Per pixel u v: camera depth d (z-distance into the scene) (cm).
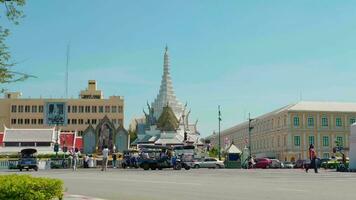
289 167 7850
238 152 7500
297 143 11719
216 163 6912
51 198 1145
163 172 4466
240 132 15962
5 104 14388
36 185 1116
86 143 10156
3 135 9706
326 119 11894
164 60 14088
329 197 1661
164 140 10650
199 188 2144
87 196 1809
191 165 6762
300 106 11956
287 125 11788
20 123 14362
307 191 1933
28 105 14425
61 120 12162
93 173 4172
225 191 1956
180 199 1647
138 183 2564
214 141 19662
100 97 15812
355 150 5034
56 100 14325
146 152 6397
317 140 11788
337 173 4272
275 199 1599
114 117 14600
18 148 9369
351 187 2173
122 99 14712
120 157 7631
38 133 9694
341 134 11869
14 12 1378
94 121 14500
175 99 13888
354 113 11956
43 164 6475
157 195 1819
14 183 1095
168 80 13938
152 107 13900
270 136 12950
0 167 6259
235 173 4212
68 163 6625
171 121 11381
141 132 12900
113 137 10175
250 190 2000
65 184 2516
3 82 1434
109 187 2281
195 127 13000
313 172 4638
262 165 7588
